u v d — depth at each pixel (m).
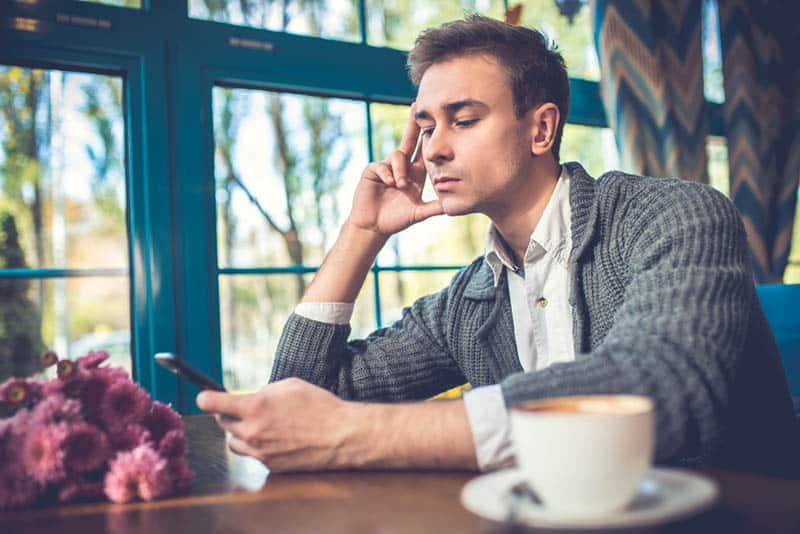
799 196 2.73
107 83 1.65
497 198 1.18
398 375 1.26
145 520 0.61
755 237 2.48
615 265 1.09
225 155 1.75
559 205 1.19
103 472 0.72
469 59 1.16
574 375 0.70
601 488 0.47
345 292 1.22
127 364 1.64
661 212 1.01
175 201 1.66
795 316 1.44
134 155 1.64
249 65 1.76
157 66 1.65
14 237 1.58
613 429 0.47
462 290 1.32
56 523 0.62
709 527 0.50
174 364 0.81
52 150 1.61
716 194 1.00
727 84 2.57
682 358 0.70
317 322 1.19
